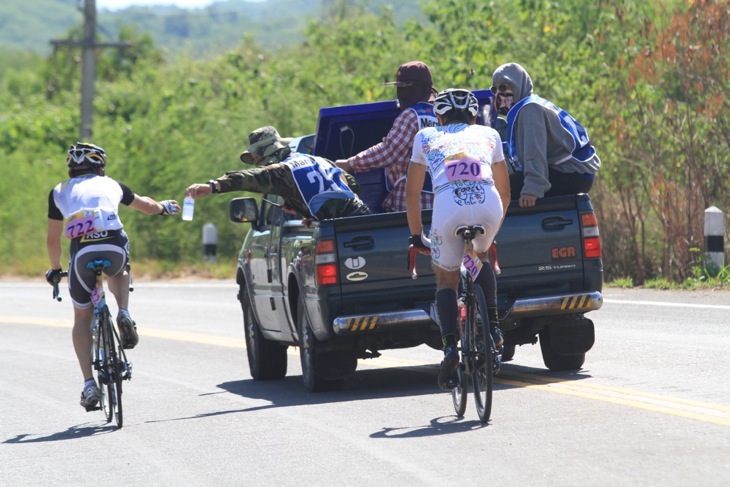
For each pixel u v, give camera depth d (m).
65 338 46.06
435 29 79.06
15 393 32.34
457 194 21.88
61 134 113.50
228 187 27.39
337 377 28.22
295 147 33.50
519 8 70.38
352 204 28.38
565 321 28.64
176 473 20.25
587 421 22.00
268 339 32.56
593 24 69.00
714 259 48.75
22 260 87.06
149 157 85.19
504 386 27.19
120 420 25.53
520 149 28.64
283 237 30.17
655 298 44.72
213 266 75.31
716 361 29.03
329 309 26.98
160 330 46.38
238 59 88.12
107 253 25.41
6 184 96.75
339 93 80.44
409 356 35.25
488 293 22.41
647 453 18.94
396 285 27.16
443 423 22.91
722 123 52.12
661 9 60.06
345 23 87.69
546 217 27.83
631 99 56.75
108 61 179.12
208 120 82.31
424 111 29.38
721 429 20.53
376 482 18.39
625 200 53.78
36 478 20.73
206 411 27.14
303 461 20.36
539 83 63.78
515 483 17.59
